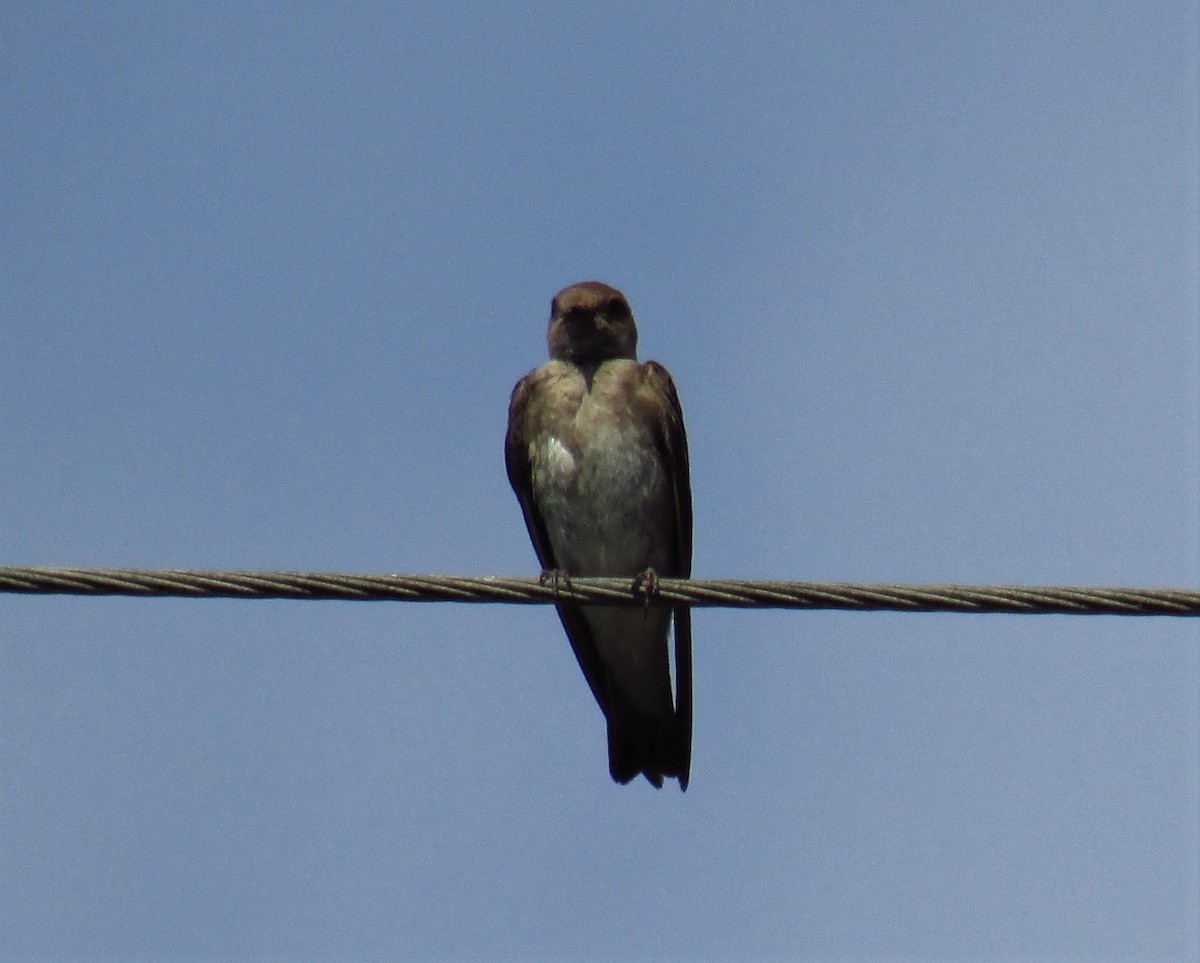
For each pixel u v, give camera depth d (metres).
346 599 10.42
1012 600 10.25
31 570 10.09
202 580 10.23
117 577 10.16
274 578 10.33
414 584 10.52
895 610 10.42
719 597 10.64
